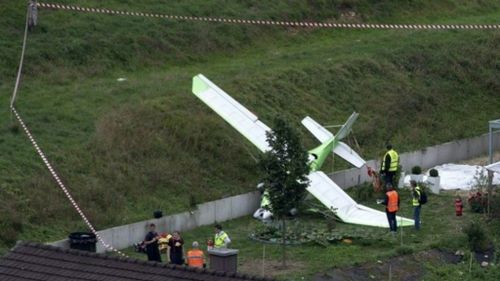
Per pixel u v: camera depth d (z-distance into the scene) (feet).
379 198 552.00
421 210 532.32
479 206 525.34
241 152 553.64
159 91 586.86
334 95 650.02
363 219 493.77
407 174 600.80
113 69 620.90
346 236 472.03
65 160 492.54
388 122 642.63
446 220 513.04
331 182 515.50
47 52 606.55
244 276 278.26
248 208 518.37
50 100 554.46
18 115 526.98
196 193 509.76
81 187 476.95
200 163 534.37
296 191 444.14
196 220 490.49
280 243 464.65
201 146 544.21
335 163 580.71
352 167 584.81
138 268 283.79
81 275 282.77
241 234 483.10
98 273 282.97
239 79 623.36
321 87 650.43
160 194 499.10
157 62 644.69
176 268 282.36
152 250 416.87
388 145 557.74
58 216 455.22
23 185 463.01
